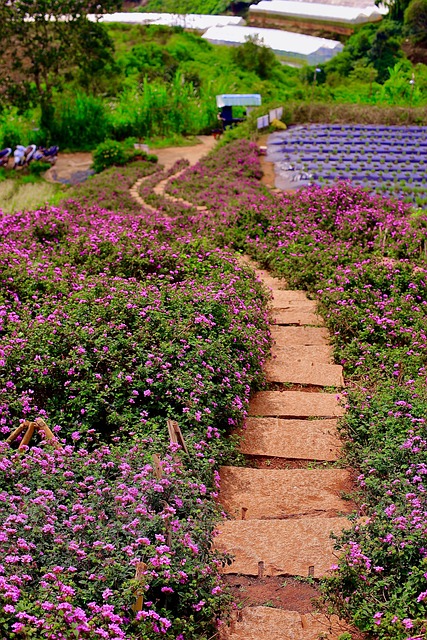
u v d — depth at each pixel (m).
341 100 40.59
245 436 7.82
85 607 4.64
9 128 34.81
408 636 4.68
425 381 8.30
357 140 28.44
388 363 9.14
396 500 5.82
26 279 10.20
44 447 6.22
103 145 30.52
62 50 36.34
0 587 4.38
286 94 44.69
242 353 8.73
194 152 33.50
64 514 5.32
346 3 72.81
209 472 6.49
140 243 12.09
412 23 62.28
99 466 5.98
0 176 29.50
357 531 5.62
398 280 11.51
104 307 8.72
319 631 5.13
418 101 37.88
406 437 6.66
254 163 25.86
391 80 42.12
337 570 5.40
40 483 5.58
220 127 38.56
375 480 6.16
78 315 8.54
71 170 30.80
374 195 21.48
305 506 6.62
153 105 37.25
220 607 5.14
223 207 18.23
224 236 15.14
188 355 7.87
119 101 40.97
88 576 4.79
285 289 12.64
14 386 7.39
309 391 8.98
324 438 7.77
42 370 7.51
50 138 35.59
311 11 71.94
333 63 60.97
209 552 5.48
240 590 5.57
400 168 24.95
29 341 7.97
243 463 7.37
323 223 15.88
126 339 7.93
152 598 5.04
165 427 6.90
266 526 6.15
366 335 9.94
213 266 11.53
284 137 29.25
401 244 13.93
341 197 17.03
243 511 6.56
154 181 25.22
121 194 22.44
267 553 5.89
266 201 18.31
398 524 5.36
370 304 10.69
